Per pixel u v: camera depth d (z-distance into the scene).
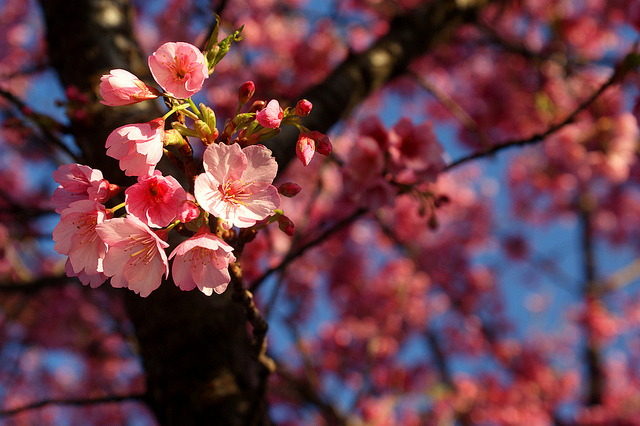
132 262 1.16
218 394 2.00
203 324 2.07
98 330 7.01
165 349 2.08
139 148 1.12
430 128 2.19
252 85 1.25
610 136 6.71
